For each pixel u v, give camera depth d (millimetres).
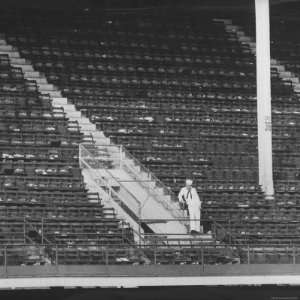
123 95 58969
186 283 40781
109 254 41750
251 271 41719
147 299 41312
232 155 55531
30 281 38938
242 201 50188
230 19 69500
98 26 65125
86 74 60000
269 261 43750
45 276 39156
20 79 57531
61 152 51125
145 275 40406
